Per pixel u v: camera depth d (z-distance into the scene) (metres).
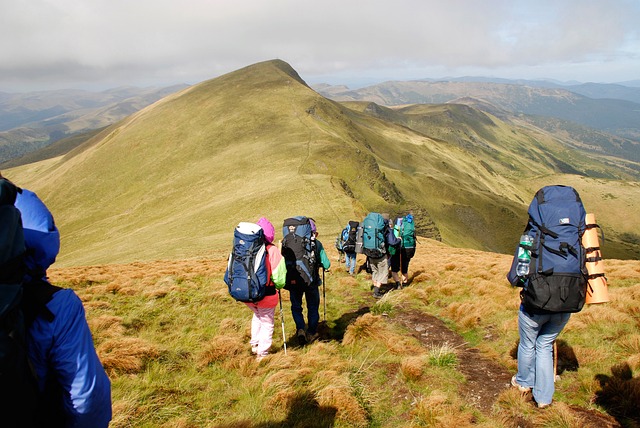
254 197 91.75
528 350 5.52
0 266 1.92
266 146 166.88
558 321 5.15
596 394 5.56
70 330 2.41
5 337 1.88
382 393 6.06
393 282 14.38
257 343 7.44
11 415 1.84
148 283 13.72
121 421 5.03
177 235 81.94
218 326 9.02
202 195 135.25
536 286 4.89
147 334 8.43
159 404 5.50
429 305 10.85
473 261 18.39
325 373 6.29
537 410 5.31
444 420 5.10
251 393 5.96
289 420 5.29
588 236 4.89
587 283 4.91
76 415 2.49
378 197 129.12
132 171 182.75
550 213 4.96
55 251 2.59
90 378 2.50
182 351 7.44
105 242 109.31
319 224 65.94
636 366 5.92
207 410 5.48
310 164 137.50
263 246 6.60
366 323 8.61
